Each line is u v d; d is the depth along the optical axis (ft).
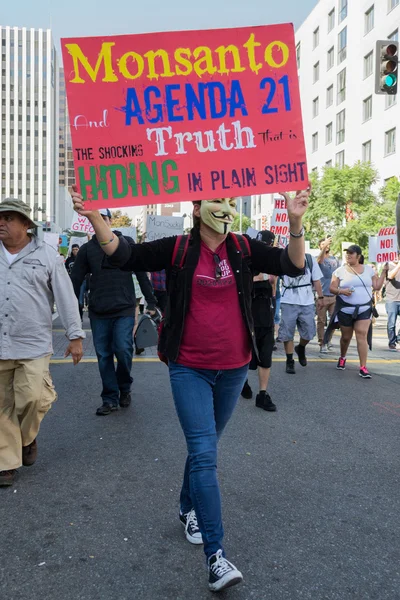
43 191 427.74
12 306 11.57
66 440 14.66
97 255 16.99
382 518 10.43
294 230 8.58
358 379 22.98
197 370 8.79
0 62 421.18
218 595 7.91
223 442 14.62
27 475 12.26
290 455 13.74
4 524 9.96
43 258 11.96
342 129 130.00
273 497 11.27
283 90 9.37
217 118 9.39
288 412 17.72
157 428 15.74
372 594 8.01
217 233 8.88
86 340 32.01
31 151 426.10
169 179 9.37
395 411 18.06
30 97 424.87
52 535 9.58
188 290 8.68
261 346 17.90
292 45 9.33
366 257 90.22
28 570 8.50
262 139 9.40
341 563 8.82
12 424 11.89
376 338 37.37
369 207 93.20
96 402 18.57
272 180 9.37
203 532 8.07
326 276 30.96
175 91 9.35
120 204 9.29
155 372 23.62
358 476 12.47
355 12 121.49
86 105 9.27
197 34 9.32
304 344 24.91
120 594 7.93
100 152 9.29
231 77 9.37
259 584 8.21
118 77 9.27
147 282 19.36
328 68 136.36
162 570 8.55
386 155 110.11
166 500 11.03
